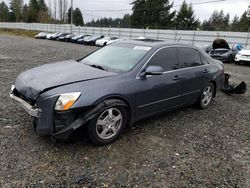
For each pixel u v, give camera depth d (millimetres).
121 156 3020
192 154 3215
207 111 5043
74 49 19969
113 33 38812
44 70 3555
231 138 3801
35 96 2902
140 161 2949
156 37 32875
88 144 3223
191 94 4586
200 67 4727
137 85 3438
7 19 86500
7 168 2609
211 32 26484
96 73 3352
